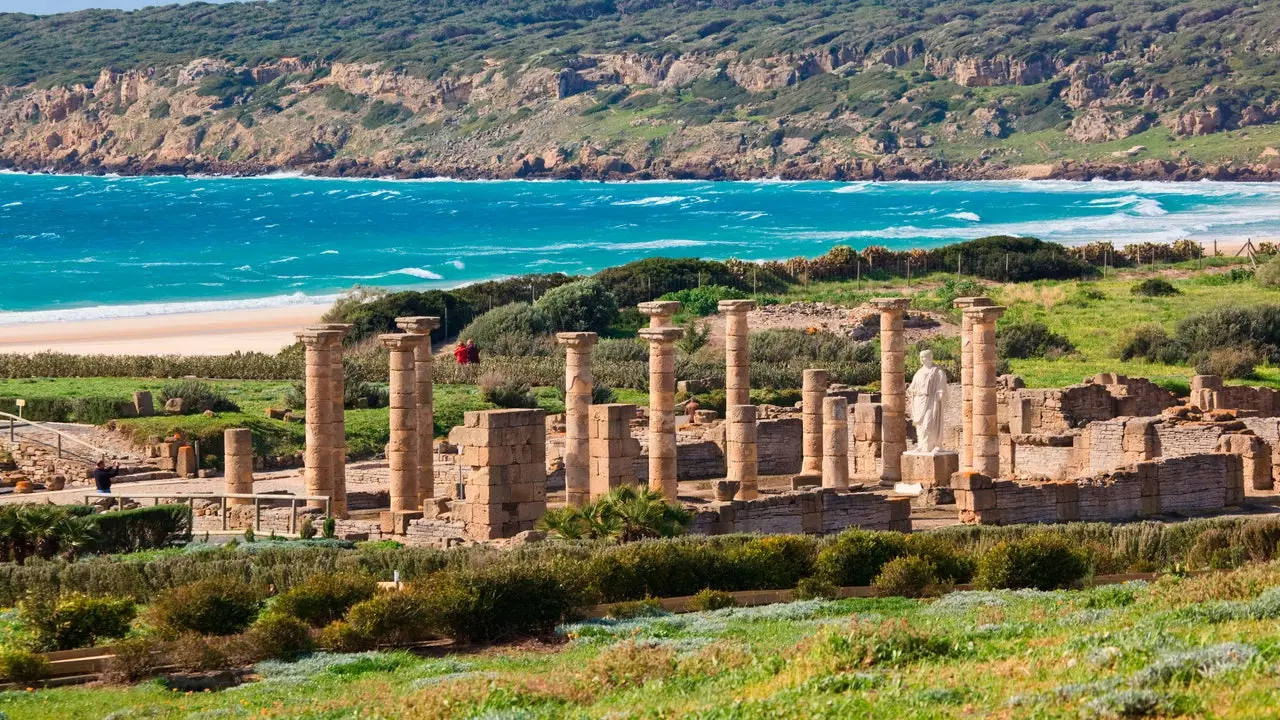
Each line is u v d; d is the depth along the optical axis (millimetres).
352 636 112875
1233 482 186500
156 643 109000
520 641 115188
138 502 175125
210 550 142250
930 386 189750
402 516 157500
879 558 134875
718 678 92812
